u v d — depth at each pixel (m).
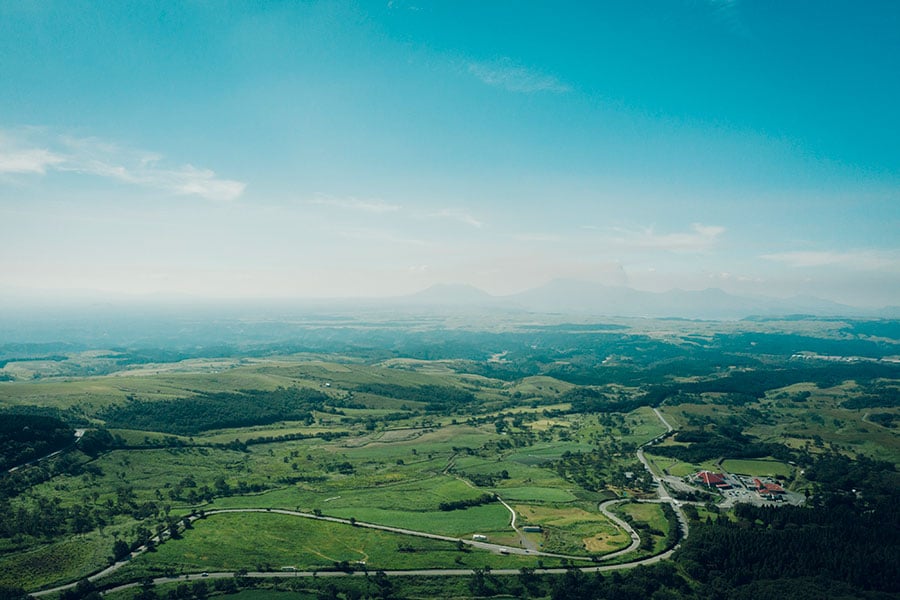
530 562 167.50
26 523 176.00
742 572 156.62
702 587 151.50
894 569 151.50
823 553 161.62
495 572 161.25
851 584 149.75
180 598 145.88
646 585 151.62
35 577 150.12
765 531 175.62
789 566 158.38
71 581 149.50
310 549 175.25
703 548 167.62
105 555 163.25
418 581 156.12
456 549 176.88
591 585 151.88
